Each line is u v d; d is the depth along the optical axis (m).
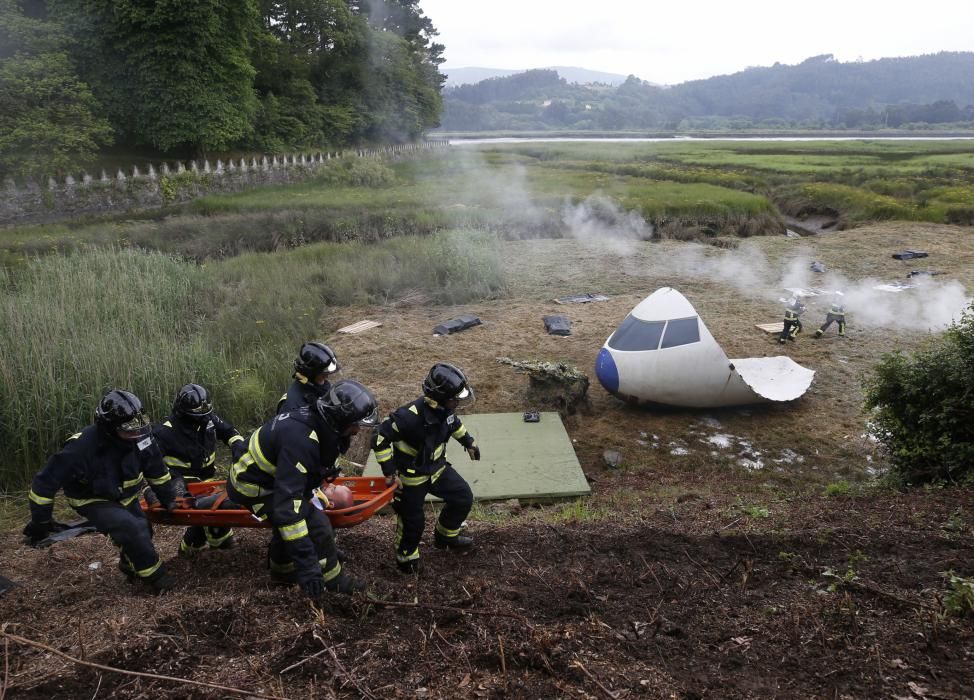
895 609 4.12
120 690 3.35
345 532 6.39
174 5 36.72
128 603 4.47
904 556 4.93
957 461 6.91
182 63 38.19
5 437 8.88
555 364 11.02
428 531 6.47
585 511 7.14
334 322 15.09
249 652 3.69
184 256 21.38
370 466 8.91
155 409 9.84
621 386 10.69
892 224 26.20
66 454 4.59
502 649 3.59
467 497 5.41
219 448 9.58
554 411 10.66
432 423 4.93
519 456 9.05
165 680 3.42
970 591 4.05
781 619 4.04
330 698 3.27
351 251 20.31
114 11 36.38
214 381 10.57
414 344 13.53
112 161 40.16
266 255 20.30
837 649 3.71
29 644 3.60
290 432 4.24
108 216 28.62
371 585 4.71
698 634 3.91
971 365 7.03
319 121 58.69
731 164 49.53
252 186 37.00
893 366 7.60
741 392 10.41
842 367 12.45
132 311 13.41
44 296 13.39
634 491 8.34
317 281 17.59
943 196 30.45
